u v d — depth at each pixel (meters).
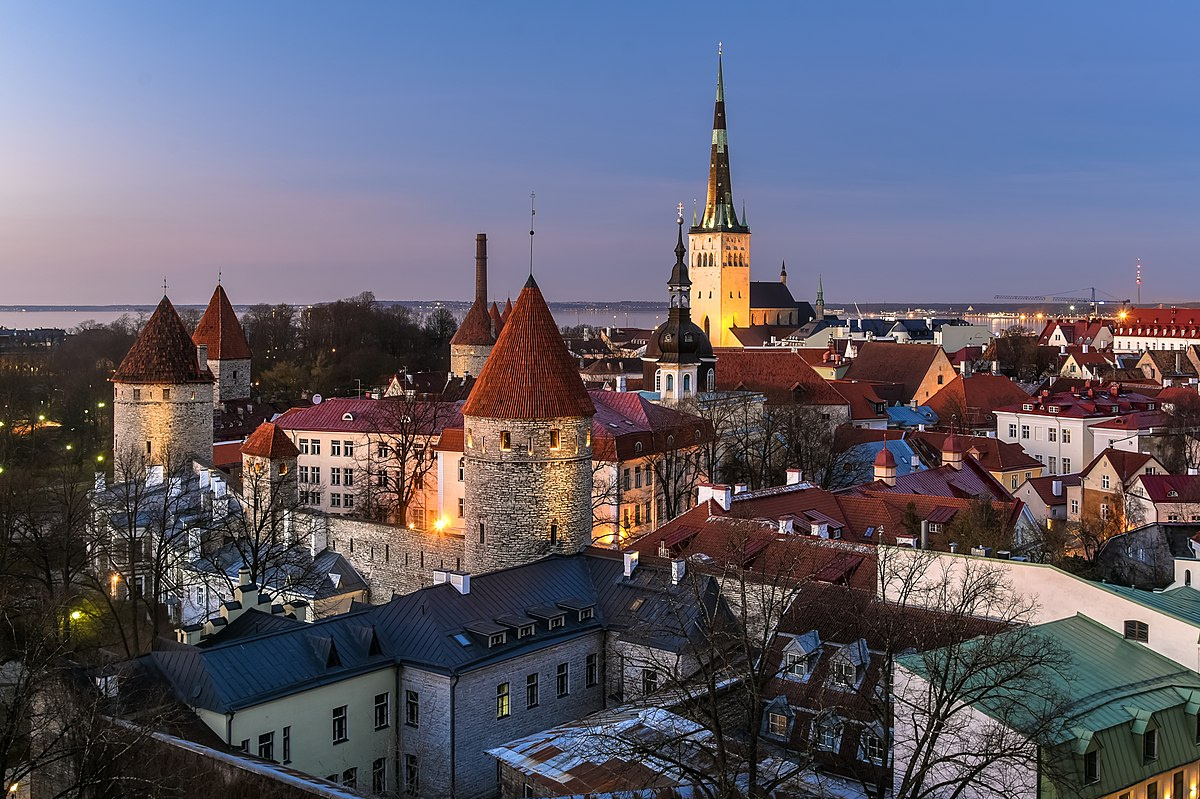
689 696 52.09
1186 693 52.56
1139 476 121.75
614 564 78.69
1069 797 47.31
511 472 84.75
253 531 103.56
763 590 57.22
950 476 111.56
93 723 50.16
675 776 52.56
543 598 74.31
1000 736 46.25
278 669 61.78
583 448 86.25
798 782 51.31
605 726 57.91
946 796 51.44
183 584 97.50
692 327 152.38
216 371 177.00
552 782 53.94
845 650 56.78
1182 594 62.69
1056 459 159.75
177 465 123.12
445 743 64.38
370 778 65.31
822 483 129.50
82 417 191.00
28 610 81.44
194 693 59.09
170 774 49.53
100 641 89.88
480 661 65.88
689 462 124.81
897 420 178.62
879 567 63.81
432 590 70.88
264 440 112.38
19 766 50.03
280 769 51.03
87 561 99.06
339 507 134.62
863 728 52.62
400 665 66.25
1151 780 49.94
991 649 48.91
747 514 84.06
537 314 85.81
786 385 171.00
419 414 125.31
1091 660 54.88
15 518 99.88
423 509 125.50
